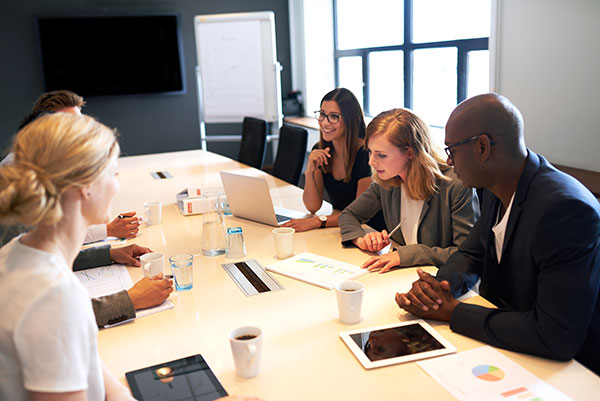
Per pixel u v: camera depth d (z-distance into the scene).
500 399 1.08
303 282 1.73
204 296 1.65
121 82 6.38
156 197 3.02
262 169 4.42
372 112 6.10
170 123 6.73
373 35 5.86
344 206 2.77
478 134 1.41
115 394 1.08
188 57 6.60
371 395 1.11
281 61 6.96
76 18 6.10
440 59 4.85
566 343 1.21
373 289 1.66
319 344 1.33
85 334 0.89
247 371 1.19
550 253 1.27
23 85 6.16
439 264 1.86
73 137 0.90
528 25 3.49
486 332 1.30
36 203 0.84
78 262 1.91
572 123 3.30
